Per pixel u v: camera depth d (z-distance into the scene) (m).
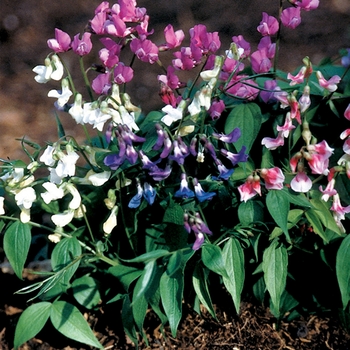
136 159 0.74
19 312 0.91
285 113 0.82
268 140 0.77
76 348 0.87
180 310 0.75
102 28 0.78
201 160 0.75
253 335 0.86
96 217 0.84
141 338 0.87
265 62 0.80
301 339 0.86
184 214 0.74
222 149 0.76
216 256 0.75
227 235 0.81
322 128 0.84
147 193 0.76
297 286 0.86
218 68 0.74
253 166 0.82
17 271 0.79
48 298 0.84
